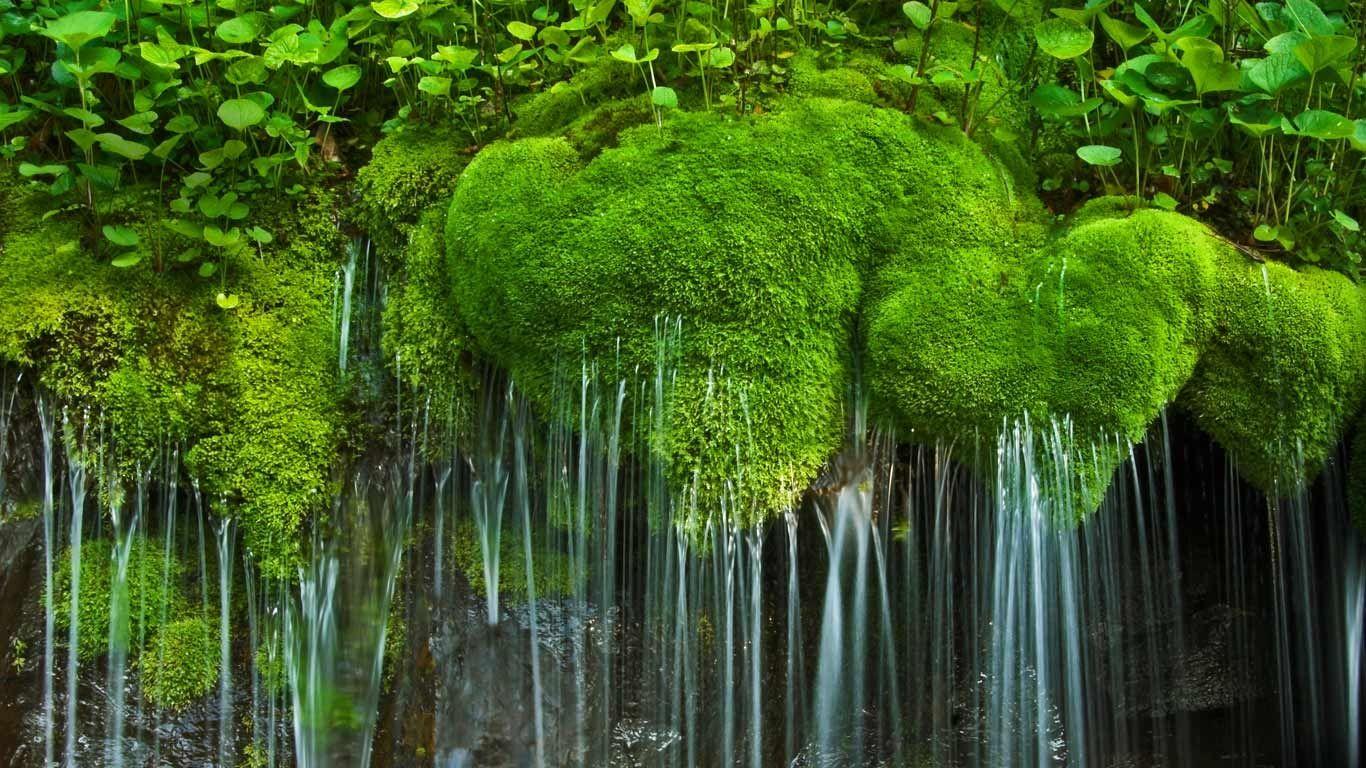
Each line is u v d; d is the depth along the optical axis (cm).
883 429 293
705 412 284
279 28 318
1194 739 344
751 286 284
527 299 291
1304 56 275
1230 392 295
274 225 329
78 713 315
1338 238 312
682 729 316
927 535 297
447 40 350
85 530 312
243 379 314
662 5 343
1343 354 295
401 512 322
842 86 327
